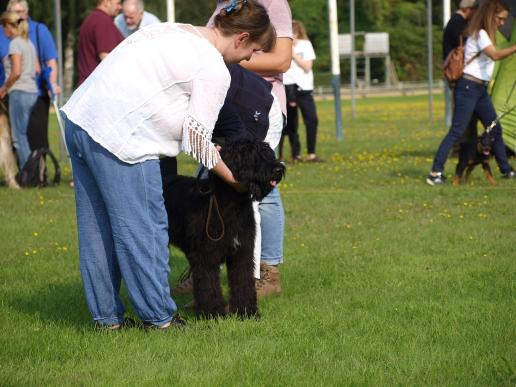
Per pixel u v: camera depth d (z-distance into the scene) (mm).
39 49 17688
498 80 19875
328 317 7840
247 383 6051
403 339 7121
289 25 8602
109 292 7312
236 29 7105
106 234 7168
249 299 7828
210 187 7387
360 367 6391
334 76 28719
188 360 6617
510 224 12539
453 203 14617
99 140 6730
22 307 8539
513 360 6477
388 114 45531
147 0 56688
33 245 11805
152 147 6883
